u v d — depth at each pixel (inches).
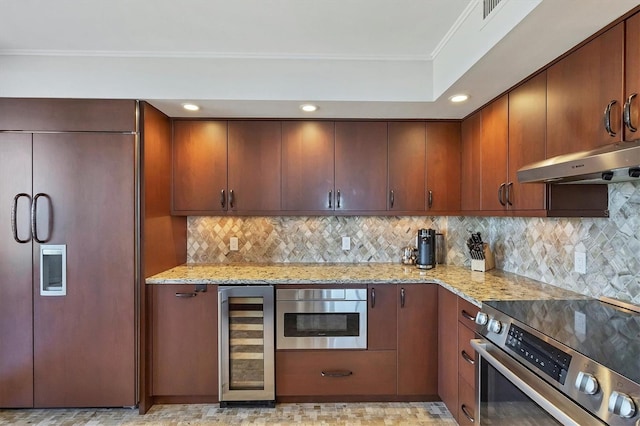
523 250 100.2
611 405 39.6
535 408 53.7
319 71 96.5
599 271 73.9
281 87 96.2
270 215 114.0
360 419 93.0
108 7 72.9
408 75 96.8
